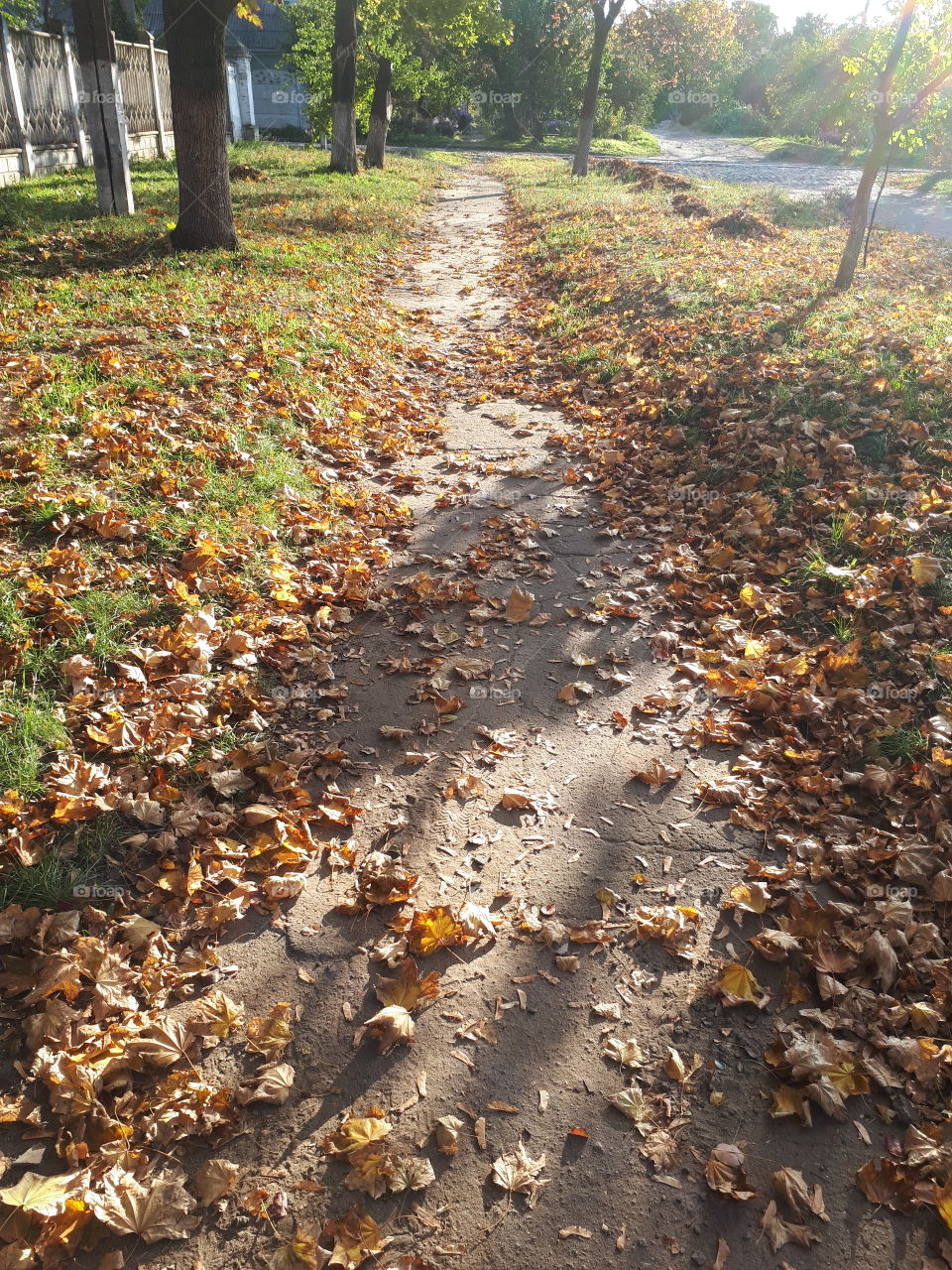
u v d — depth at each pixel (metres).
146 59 22.41
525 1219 2.29
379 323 10.28
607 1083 2.63
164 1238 2.21
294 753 3.83
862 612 4.75
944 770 3.67
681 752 4.02
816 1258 2.23
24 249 10.58
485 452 7.42
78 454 5.50
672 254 13.30
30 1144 2.36
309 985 2.89
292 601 4.79
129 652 4.08
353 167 23.34
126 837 3.28
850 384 6.83
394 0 21.14
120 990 2.77
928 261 12.80
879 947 2.97
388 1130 2.46
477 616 4.96
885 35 9.61
